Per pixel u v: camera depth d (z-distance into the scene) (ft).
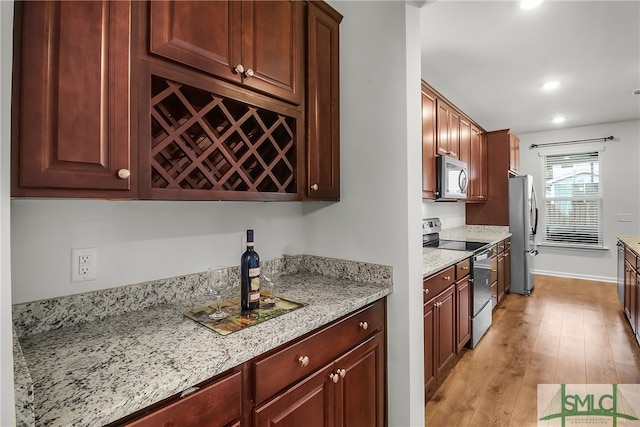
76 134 2.50
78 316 3.44
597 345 8.68
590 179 15.76
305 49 4.88
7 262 1.60
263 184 4.71
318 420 3.69
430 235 11.46
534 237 14.51
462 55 8.10
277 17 4.36
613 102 11.80
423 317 5.63
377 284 5.09
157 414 2.33
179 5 3.25
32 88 2.31
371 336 4.66
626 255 10.36
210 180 3.66
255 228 5.41
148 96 3.01
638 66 8.78
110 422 2.04
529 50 7.88
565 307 11.86
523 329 9.91
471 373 7.39
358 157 5.34
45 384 2.27
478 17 6.50
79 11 2.53
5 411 1.55
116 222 3.77
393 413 5.01
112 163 2.71
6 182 1.64
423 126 8.25
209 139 3.70
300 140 4.78
